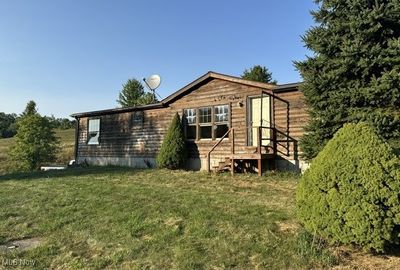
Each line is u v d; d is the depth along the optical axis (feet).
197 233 17.63
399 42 25.75
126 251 15.89
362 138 15.01
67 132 163.43
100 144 64.69
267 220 19.29
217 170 41.93
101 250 16.29
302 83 32.83
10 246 17.44
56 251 16.49
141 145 57.36
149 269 14.16
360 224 13.57
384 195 13.61
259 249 15.35
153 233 18.13
